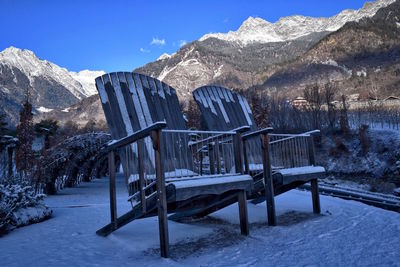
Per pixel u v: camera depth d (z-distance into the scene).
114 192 4.78
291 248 4.10
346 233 4.72
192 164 5.72
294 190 9.31
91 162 15.21
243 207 4.89
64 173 12.13
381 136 35.75
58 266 3.48
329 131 40.81
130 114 5.46
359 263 3.40
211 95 7.23
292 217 6.11
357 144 36.03
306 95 51.00
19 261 3.64
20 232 5.08
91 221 5.89
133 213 4.45
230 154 5.92
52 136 16.30
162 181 3.87
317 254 3.79
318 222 5.57
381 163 32.03
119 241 4.54
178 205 4.58
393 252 3.71
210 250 4.13
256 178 5.95
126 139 4.41
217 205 5.83
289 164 6.42
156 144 3.89
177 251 4.11
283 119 41.97
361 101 69.50
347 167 33.56
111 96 5.41
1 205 5.17
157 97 5.98
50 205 7.96
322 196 8.22
